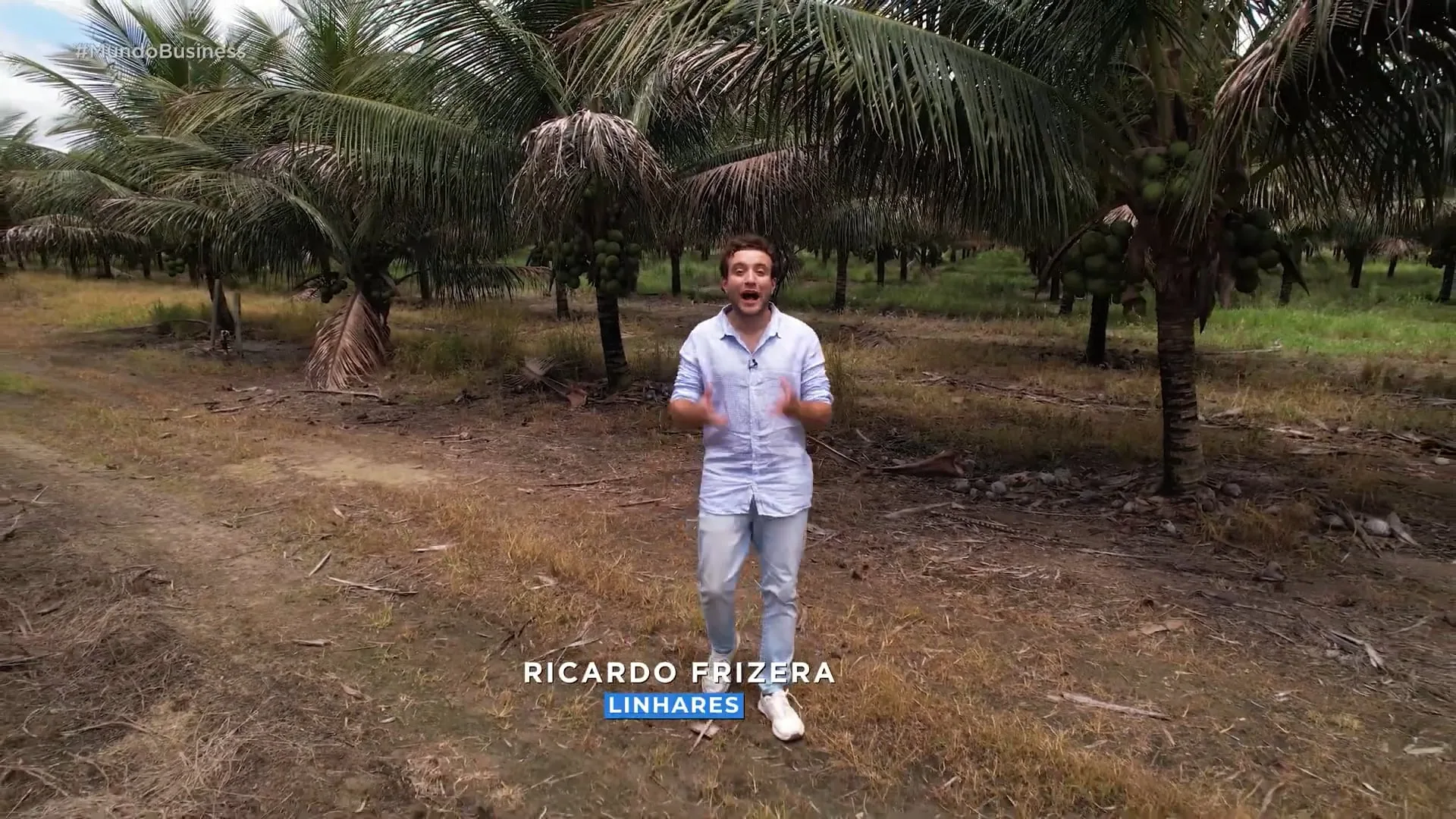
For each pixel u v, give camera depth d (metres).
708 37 5.02
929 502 5.57
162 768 2.76
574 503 5.50
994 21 5.05
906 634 3.70
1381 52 4.44
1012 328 15.98
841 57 4.91
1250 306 20.36
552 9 8.16
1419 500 5.51
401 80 8.41
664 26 4.58
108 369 10.57
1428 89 4.59
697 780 2.76
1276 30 4.49
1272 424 7.87
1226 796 2.65
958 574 4.34
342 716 3.08
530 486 5.93
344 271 11.87
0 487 5.68
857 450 6.91
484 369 10.64
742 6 4.55
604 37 5.18
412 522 5.12
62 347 12.38
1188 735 2.97
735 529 2.86
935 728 2.96
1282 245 5.22
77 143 14.52
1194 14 5.16
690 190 9.34
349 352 10.02
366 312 10.63
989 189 5.57
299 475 6.13
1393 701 3.19
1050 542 4.81
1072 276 5.48
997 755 2.82
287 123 9.23
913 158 5.71
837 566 4.47
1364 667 3.43
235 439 7.11
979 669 3.39
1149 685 3.30
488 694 3.25
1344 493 5.62
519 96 8.53
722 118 8.23
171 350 12.29
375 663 3.47
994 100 4.77
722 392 2.78
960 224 6.94
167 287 23.73
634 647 3.61
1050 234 6.21
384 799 2.64
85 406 8.23
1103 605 3.98
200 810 2.57
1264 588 4.18
